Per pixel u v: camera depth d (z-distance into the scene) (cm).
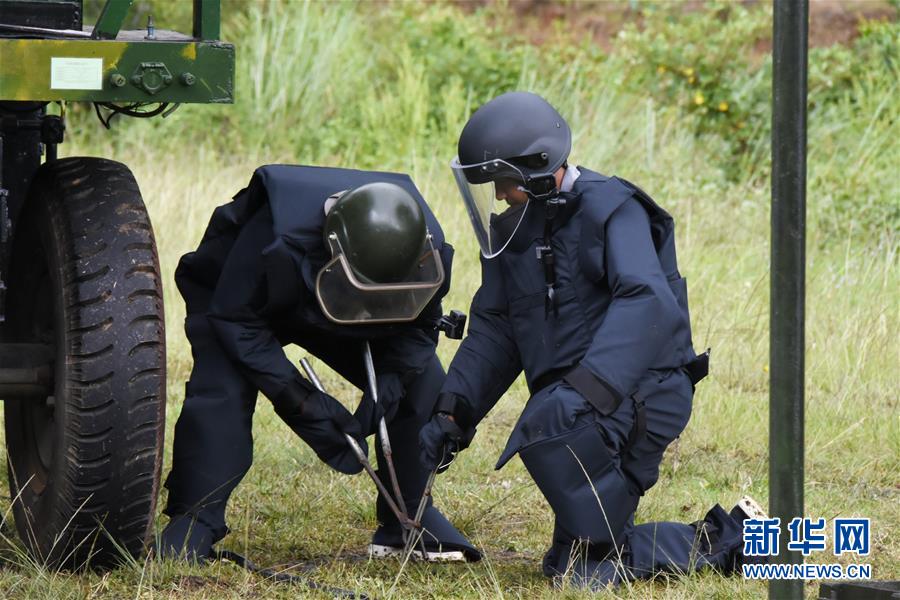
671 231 1433
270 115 4419
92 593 1339
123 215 1380
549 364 1416
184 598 1348
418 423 1539
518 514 1745
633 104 4300
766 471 1941
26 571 1397
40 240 1427
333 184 1430
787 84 1016
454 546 1543
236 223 1477
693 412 2180
